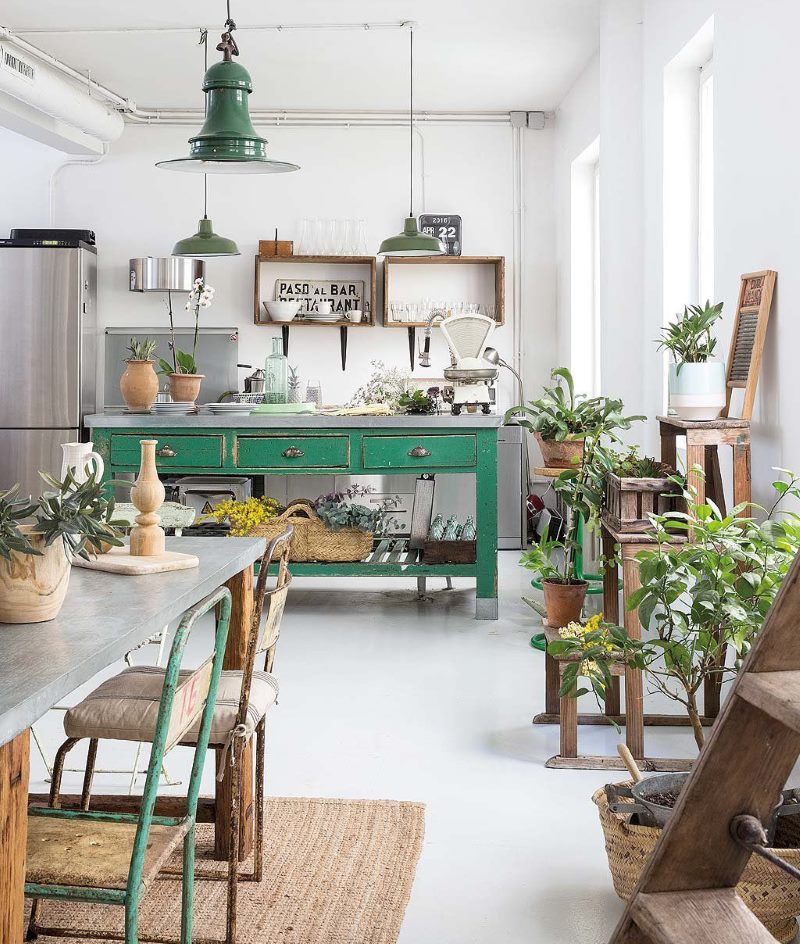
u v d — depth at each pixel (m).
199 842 2.80
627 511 3.44
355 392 8.59
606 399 4.69
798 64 3.49
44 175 8.44
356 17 6.26
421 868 2.72
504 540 8.19
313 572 5.74
